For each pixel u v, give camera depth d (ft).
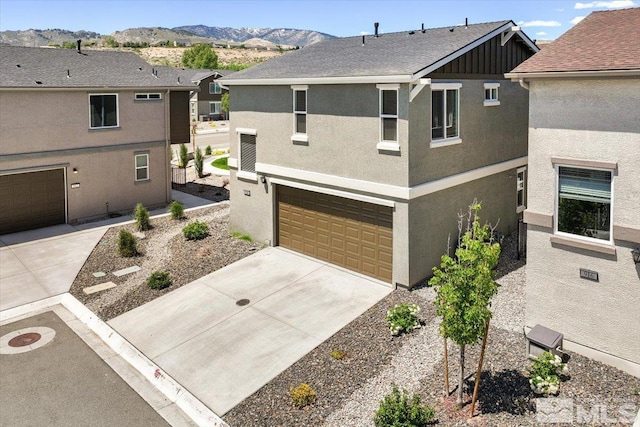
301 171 53.57
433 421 28.37
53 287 50.85
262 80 54.49
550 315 34.99
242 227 62.95
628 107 30.12
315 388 32.78
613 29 37.17
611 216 31.63
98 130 72.79
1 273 54.13
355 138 47.98
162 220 72.84
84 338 41.42
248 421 30.27
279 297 46.14
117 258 58.18
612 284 31.91
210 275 51.55
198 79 217.77
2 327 43.16
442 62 44.80
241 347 38.32
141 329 41.81
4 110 63.62
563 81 32.42
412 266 45.93
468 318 26.18
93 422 30.94
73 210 71.87
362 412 30.07
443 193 48.80
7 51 72.84
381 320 40.68
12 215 67.10
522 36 55.72
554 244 34.14
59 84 67.72
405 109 43.39
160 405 32.68
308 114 52.19
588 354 33.53
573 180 33.17
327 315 42.34
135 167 77.82
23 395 33.60
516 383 31.24
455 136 49.73
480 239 27.61
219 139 164.76
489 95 54.49
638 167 30.12
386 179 45.98
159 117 79.77
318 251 54.54
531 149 34.47
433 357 34.78
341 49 60.34
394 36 60.90
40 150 67.46
